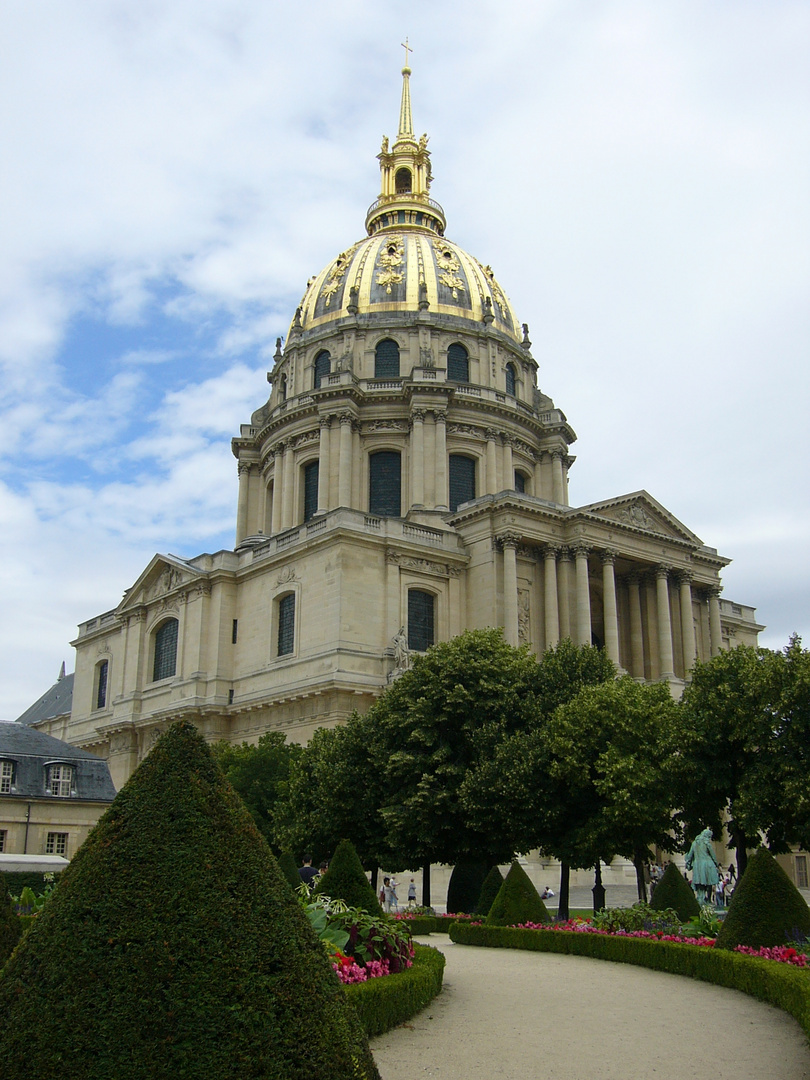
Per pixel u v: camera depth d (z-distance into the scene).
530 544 85.25
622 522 86.25
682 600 89.44
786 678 42.34
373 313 112.25
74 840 63.88
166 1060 11.02
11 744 64.94
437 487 101.75
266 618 85.19
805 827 40.34
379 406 106.62
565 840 45.06
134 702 96.19
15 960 11.73
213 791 12.88
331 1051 11.67
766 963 23.73
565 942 32.91
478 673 52.12
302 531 83.94
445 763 49.59
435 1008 22.45
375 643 78.62
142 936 11.55
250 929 11.98
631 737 45.06
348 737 52.62
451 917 42.91
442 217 129.75
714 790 44.56
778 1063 17.56
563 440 113.94
